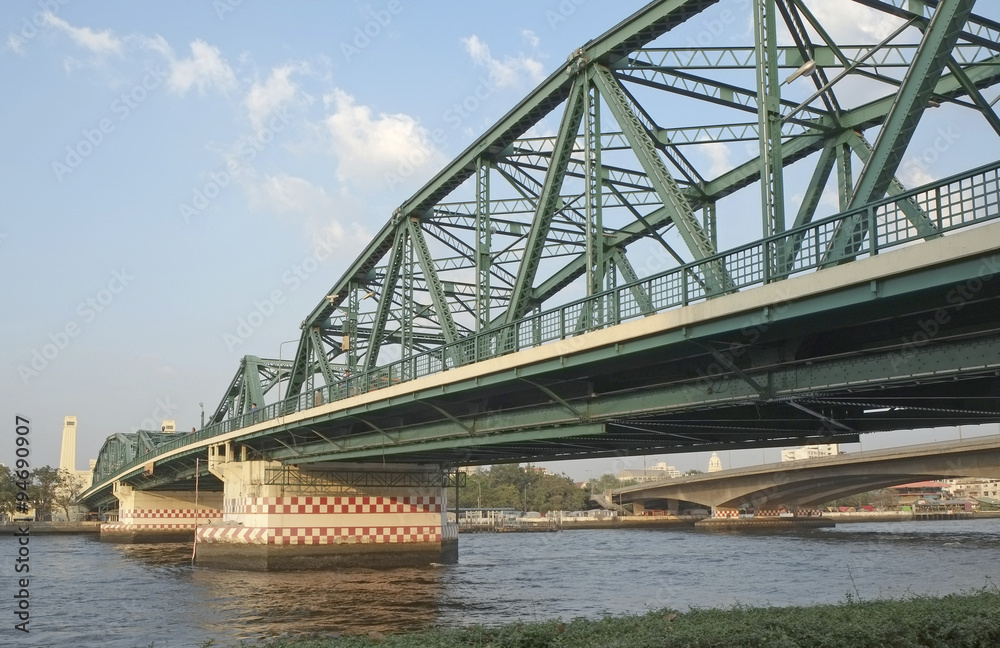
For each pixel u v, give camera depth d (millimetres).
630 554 69750
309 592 40656
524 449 36500
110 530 103875
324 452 46188
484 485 175250
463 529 124750
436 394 31609
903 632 15477
